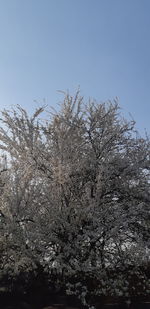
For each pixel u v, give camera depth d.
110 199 13.52
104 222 12.31
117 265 12.16
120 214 12.38
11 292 11.25
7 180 13.70
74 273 11.46
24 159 13.70
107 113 14.34
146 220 13.34
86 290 11.01
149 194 13.55
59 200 12.85
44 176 13.62
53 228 12.32
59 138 13.91
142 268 12.86
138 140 14.45
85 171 13.25
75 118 14.36
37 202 13.05
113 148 14.16
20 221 12.59
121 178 13.52
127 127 14.47
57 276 12.06
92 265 11.91
